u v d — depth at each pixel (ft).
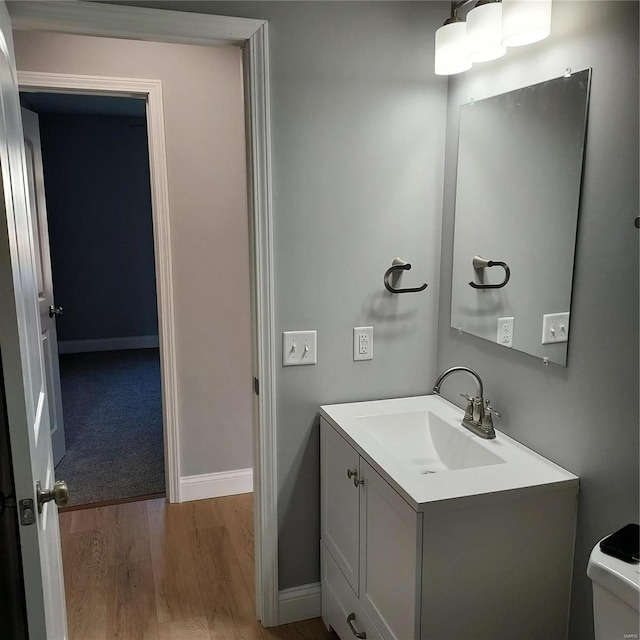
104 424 13.82
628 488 4.46
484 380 6.23
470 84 6.23
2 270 3.51
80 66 8.56
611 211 4.47
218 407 10.04
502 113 5.71
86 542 8.81
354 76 6.28
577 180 4.78
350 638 6.13
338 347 6.76
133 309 21.33
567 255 4.94
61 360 19.81
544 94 5.12
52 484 5.40
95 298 20.84
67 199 19.83
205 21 5.66
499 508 4.77
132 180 20.35
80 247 20.30
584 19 4.64
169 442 9.87
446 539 4.67
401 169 6.64
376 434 6.47
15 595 3.84
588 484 4.87
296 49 6.04
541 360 5.33
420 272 6.93
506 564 4.91
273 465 6.73
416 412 6.60
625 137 4.31
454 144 6.56
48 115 19.08
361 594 5.82
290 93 6.09
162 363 9.69
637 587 3.47
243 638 6.84
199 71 9.07
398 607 5.00
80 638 6.81
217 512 9.75
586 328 4.79
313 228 6.42
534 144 5.28
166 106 9.01
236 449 10.28
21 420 3.62
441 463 6.28
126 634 6.88
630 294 4.34
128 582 7.85
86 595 7.57
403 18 6.33
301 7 5.98
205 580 7.91
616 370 4.51
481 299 6.21
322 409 6.68
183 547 8.70
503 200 5.76
